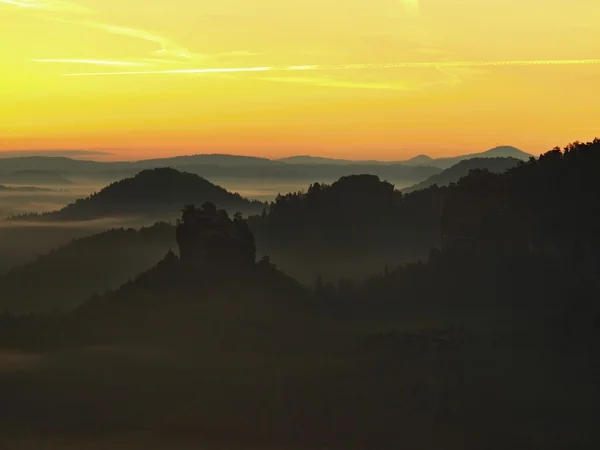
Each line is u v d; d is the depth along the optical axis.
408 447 172.62
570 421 174.75
